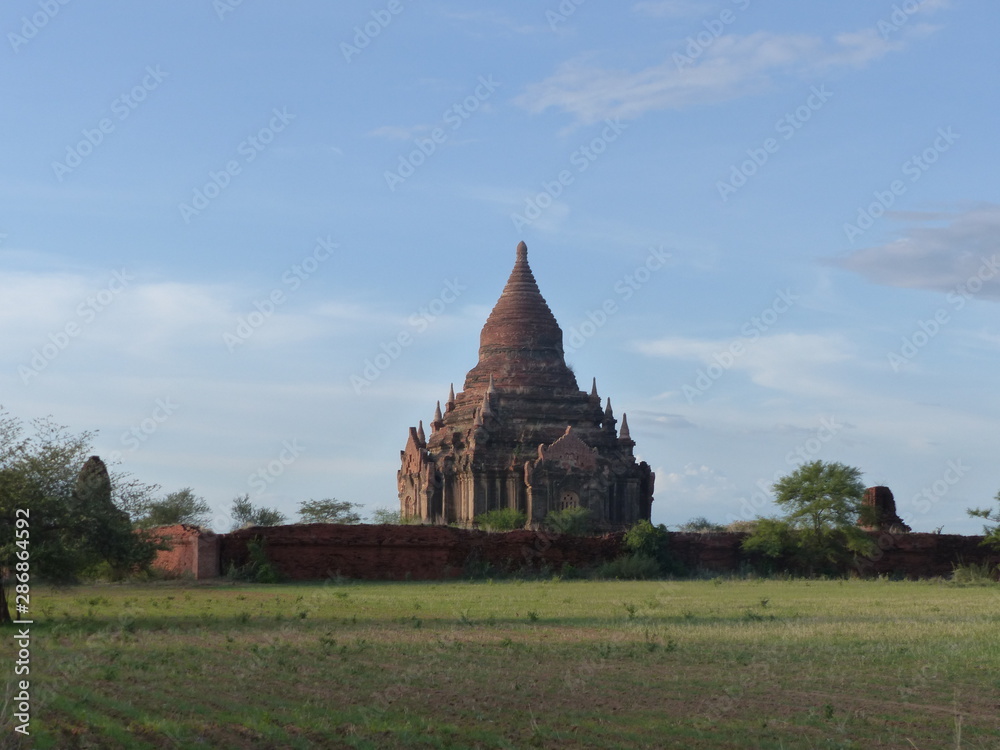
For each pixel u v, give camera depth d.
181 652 29.59
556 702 22.41
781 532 83.88
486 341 116.94
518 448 110.00
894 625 37.47
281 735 19.12
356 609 46.09
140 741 18.66
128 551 39.94
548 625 38.16
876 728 20.19
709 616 42.22
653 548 81.50
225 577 71.62
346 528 74.25
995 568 85.50
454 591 60.19
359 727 19.83
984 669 26.86
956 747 18.73
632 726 20.22
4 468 37.66
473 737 19.23
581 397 114.62
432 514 109.06
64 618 39.28
